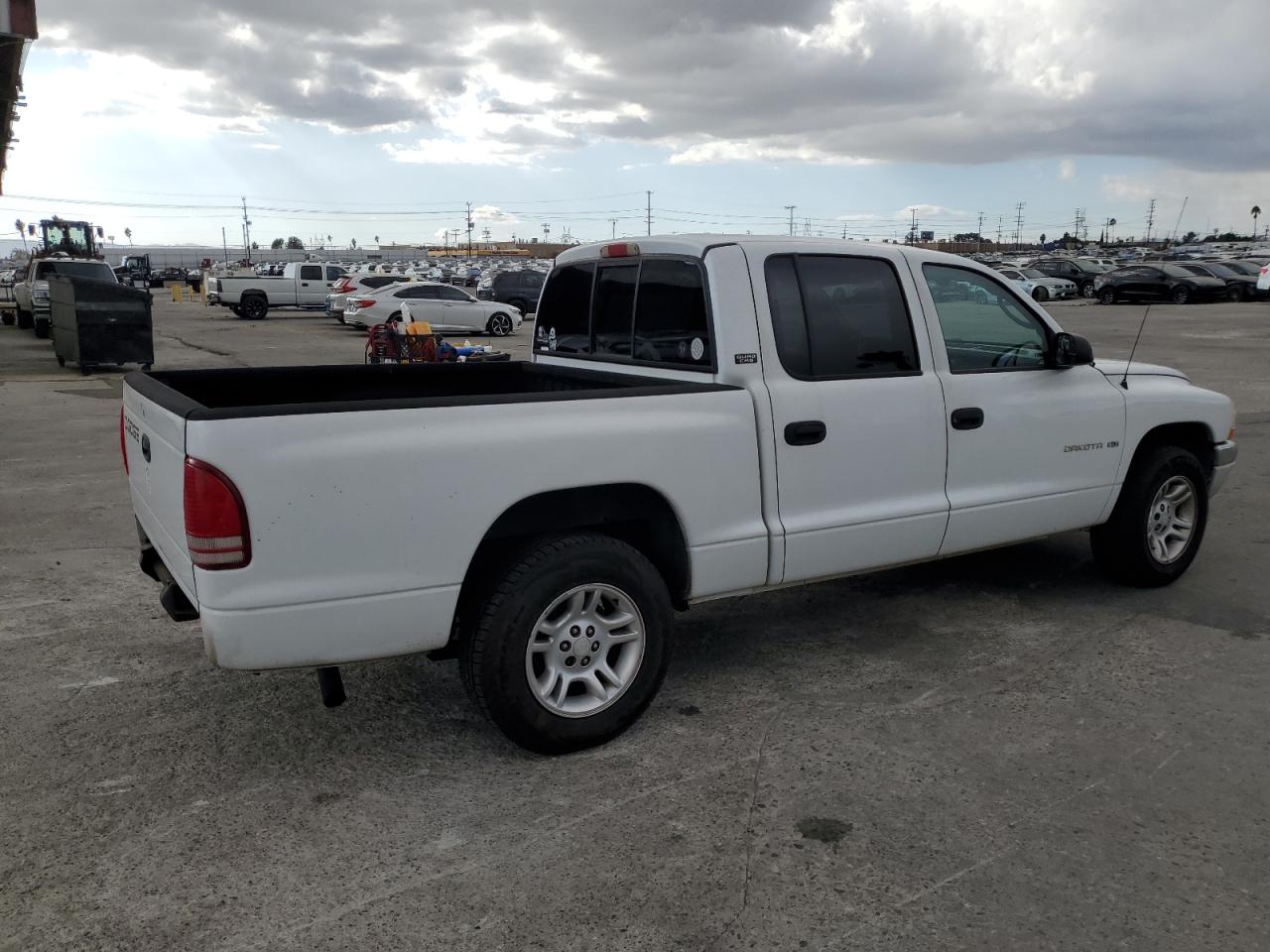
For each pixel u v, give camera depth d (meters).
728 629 4.86
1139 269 35.41
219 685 4.16
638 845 2.98
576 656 3.53
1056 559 6.00
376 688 4.14
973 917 2.63
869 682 4.19
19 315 26.02
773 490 3.89
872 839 3.00
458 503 3.23
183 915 2.65
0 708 3.92
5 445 9.59
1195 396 5.38
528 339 23.97
